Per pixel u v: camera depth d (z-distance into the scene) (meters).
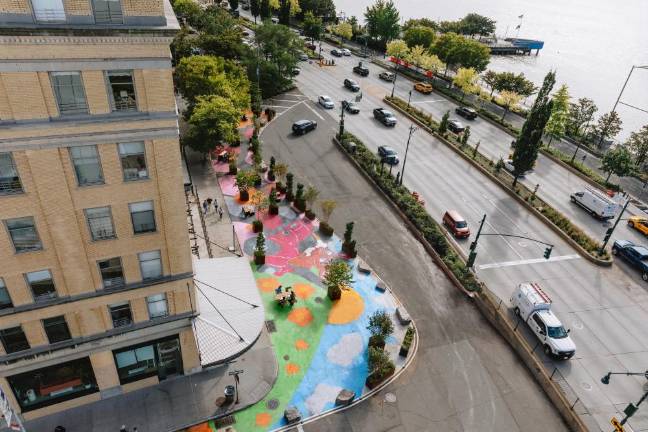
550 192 61.91
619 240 51.12
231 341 30.73
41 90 19.91
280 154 63.88
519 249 50.03
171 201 24.89
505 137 77.25
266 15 120.69
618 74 147.25
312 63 105.44
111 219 24.41
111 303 27.00
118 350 28.95
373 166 60.91
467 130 70.00
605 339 39.97
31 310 25.06
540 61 154.62
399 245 48.56
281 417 30.84
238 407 30.84
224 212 50.47
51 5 18.78
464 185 61.16
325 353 35.72
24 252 23.39
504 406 33.34
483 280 45.09
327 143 68.38
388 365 34.22
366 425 31.11
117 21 19.83
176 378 32.19
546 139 79.56
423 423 31.64
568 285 45.69
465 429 31.55
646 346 39.66
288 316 38.56
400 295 42.25
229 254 43.97
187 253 26.98
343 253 46.38
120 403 30.33
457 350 37.41
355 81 96.81
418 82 99.94
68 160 21.95
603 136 77.56
